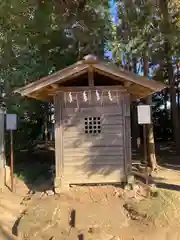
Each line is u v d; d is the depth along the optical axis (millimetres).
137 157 13586
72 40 11828
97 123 7293
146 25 9547
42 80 6836
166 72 16125
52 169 9930
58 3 10266
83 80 7902
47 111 13078
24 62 11281
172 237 5168
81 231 5195
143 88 7262
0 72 11242
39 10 10039
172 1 9484
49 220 5621
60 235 5184
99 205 6180
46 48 11547
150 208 5910
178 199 6395
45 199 6711
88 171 7246
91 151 7281
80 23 10844
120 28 10773
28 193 7484
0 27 10422
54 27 10930
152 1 9398
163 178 9000
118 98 7297
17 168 10367
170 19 9719
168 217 5637
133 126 17828
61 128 7309
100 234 5113
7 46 10883
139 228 5402
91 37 11047
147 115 7082
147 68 10898
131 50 10312
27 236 5230
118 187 7219
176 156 13852
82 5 10570
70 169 7250
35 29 10398
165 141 21109
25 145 12414
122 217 5676
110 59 12547
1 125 8727
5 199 6906
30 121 12656
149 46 9922
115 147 7273
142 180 8430
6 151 10859
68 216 5828
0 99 11305
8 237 5242
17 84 10977
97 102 7293
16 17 10016
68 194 6797
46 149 15289
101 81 7895
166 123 22266
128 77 6840
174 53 10875
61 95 7293
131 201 6352
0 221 5789
